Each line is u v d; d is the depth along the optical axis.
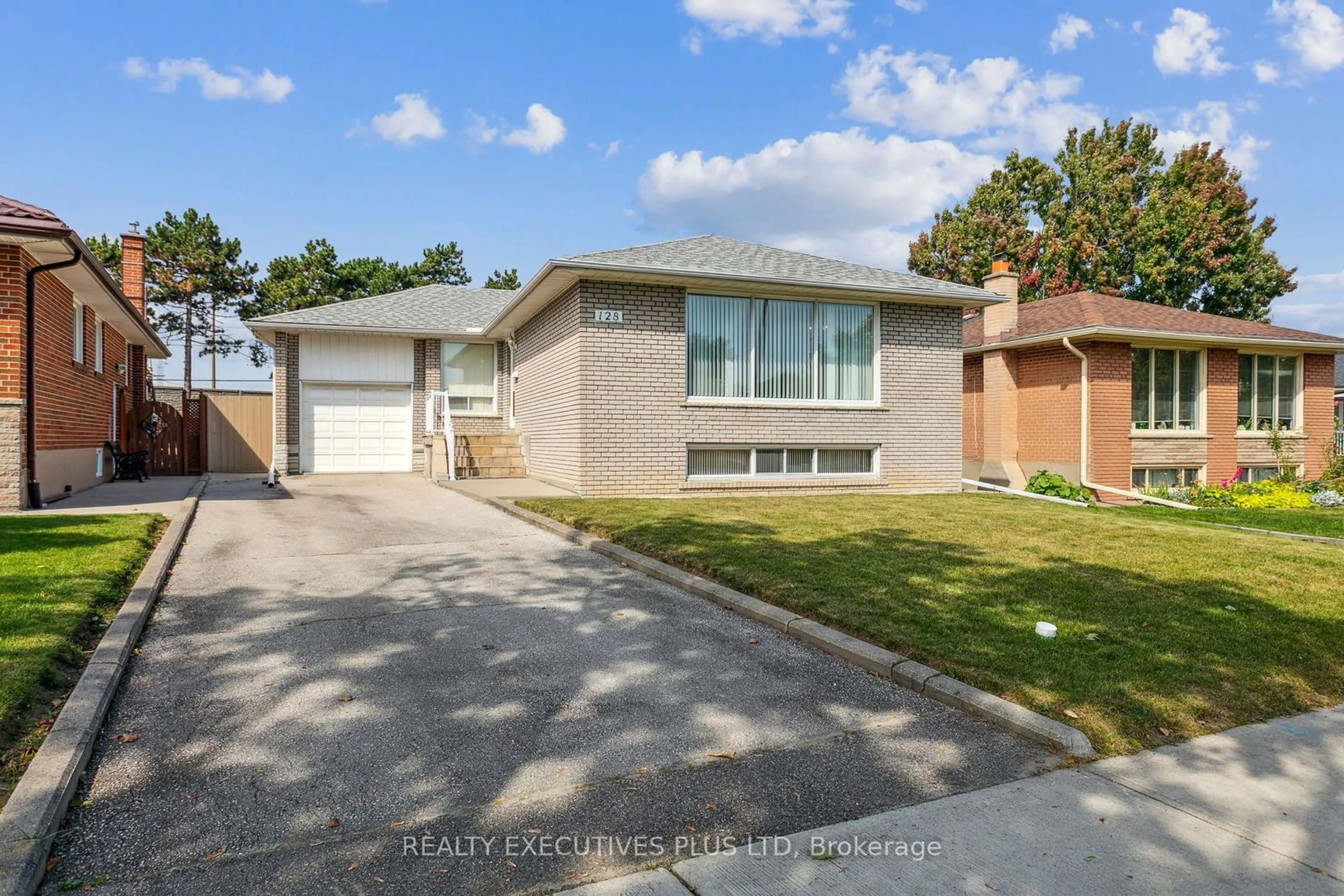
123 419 18.41
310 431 17.95
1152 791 3.42
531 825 3.06
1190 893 2.68
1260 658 4.95
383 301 20.33
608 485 12.46
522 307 14.68
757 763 3.63
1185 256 33.19
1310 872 2.82
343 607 6.00
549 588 6.71
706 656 5.11
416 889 2.63
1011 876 2.76
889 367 14.38
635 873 2.76
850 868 2.80
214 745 3.64
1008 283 18.91
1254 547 8.62
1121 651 4.95
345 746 3.67
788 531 8.98
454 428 18.34
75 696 3.89
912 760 3.69
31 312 10.55
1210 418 18.22
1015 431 18.66
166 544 7.80
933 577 6.79
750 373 13.53
